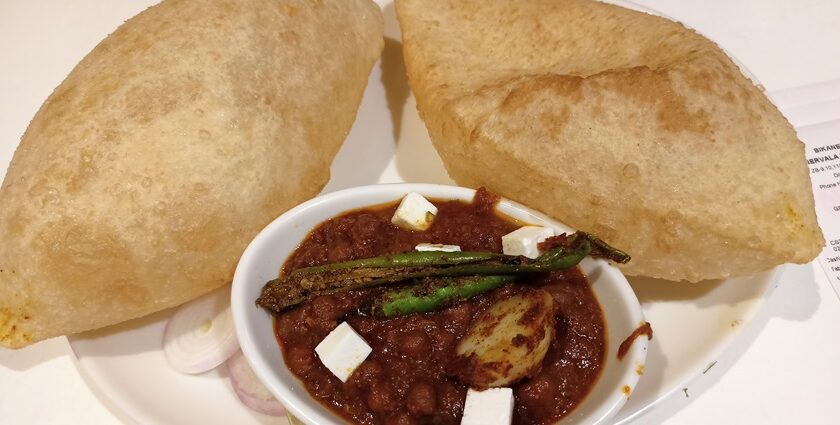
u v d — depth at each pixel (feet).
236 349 0.81
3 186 0.77
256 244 0.75
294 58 0.84
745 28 1.13
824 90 1.03
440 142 0.87
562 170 0.77
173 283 0.78
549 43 0.90
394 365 0.68
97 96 0.75
